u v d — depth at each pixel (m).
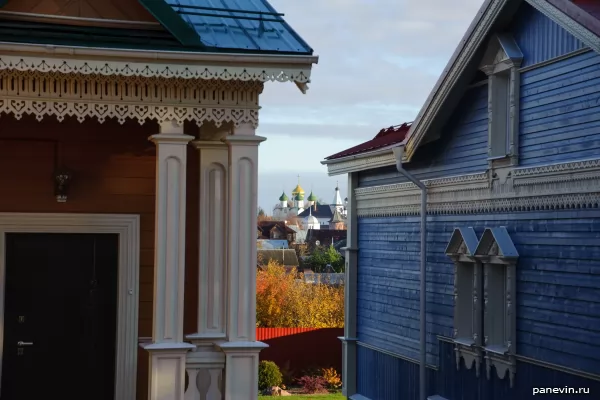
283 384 28.81
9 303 10.96
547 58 12.94
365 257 19.78
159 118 9.45
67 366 11.11
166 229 9.43
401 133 18.64
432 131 15.98
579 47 12.16
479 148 14.93
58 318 11.12
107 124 11.27
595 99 11.88
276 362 29.53
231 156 9.66
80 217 11.12
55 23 9.41
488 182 14.47
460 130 15.57
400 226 17.97
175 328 9.42
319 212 192.00
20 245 11.04
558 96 12.69
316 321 37.91
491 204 14.42
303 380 28.55
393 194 18.25
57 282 11.13
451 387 15.82
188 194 11.25
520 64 13.62
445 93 15.20
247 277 9.69
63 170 10.94
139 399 11.23
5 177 10.93
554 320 12.69
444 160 16.14
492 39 14.07
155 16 9.06
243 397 9.62
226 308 10.13
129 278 11.23
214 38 9.41
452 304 15.80
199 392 9.89
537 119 13.20
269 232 104.62
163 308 9.41
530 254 13.30
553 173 12.70
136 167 11.35
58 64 8.65
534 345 13.16
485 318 14.54
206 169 10.62
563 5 11.81
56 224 11.04
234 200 9.66
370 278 19.50
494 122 14.32
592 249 11.90
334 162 20.48
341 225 155.00
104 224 11.20
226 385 9.60
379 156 18.17
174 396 9.34
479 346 14.71
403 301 17.81
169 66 8.93
